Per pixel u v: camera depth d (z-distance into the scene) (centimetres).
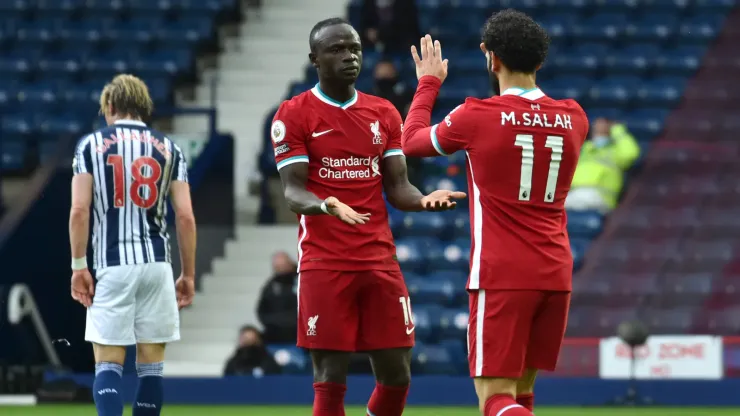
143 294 2141
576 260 4550
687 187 5006
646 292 4391
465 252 4597
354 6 5997
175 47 5822
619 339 3903
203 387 3916
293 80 5688
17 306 3809
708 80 5775
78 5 6091
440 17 6056
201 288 4288
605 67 5794
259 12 6109
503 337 1759
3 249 3938
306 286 2030
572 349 3919
